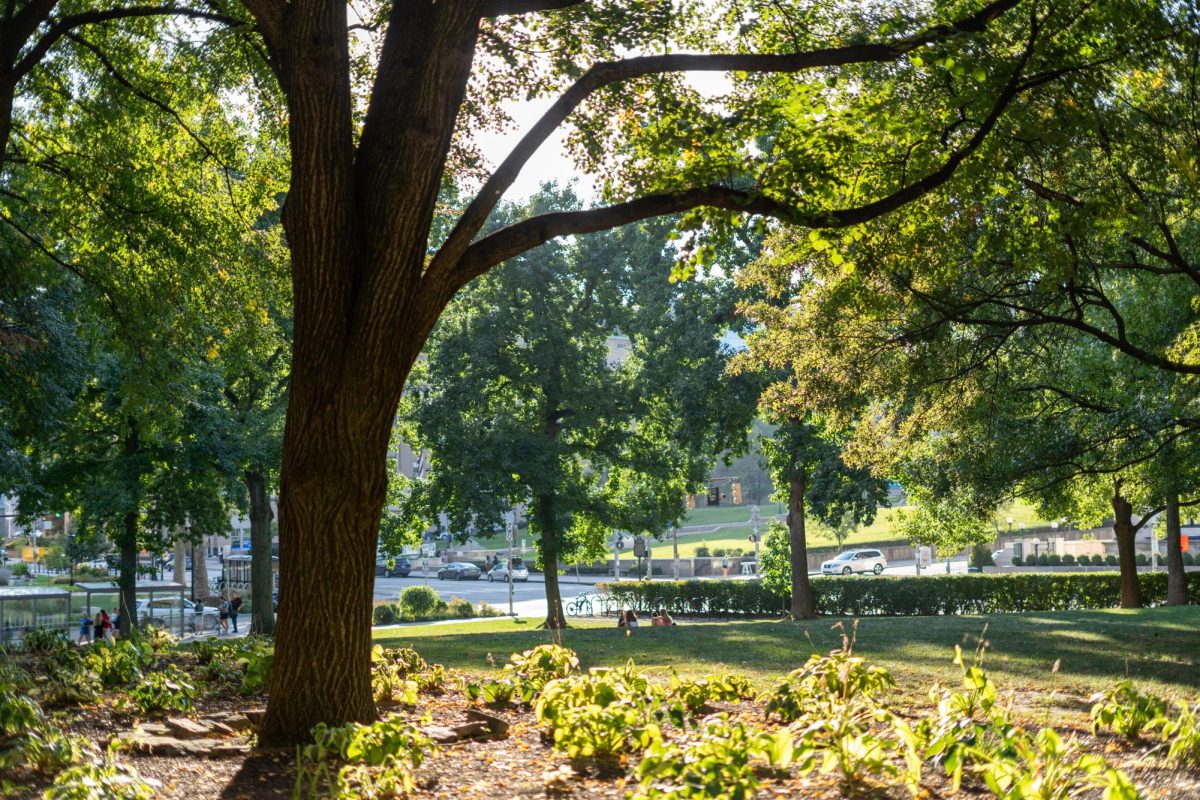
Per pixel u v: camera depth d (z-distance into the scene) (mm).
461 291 35000
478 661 14906
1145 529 64125
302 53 7812
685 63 9117
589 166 12430
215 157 17672
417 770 6863
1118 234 15148
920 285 17578
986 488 24094
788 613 42156
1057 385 22422
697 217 9609
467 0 8023
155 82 16781
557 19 11828
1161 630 19766
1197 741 6648
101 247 18406
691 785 5023
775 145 10359
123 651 12062
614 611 47438
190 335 19688
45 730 7422
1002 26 11312
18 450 25719
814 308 19656
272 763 7180
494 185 8305
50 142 17812
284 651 7918
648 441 37000
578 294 36906
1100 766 5199
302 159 7863
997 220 13977
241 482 35906
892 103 11000
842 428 22422
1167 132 11781
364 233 7977
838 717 6332
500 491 33750
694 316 34250
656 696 8844
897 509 40656
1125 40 10219
